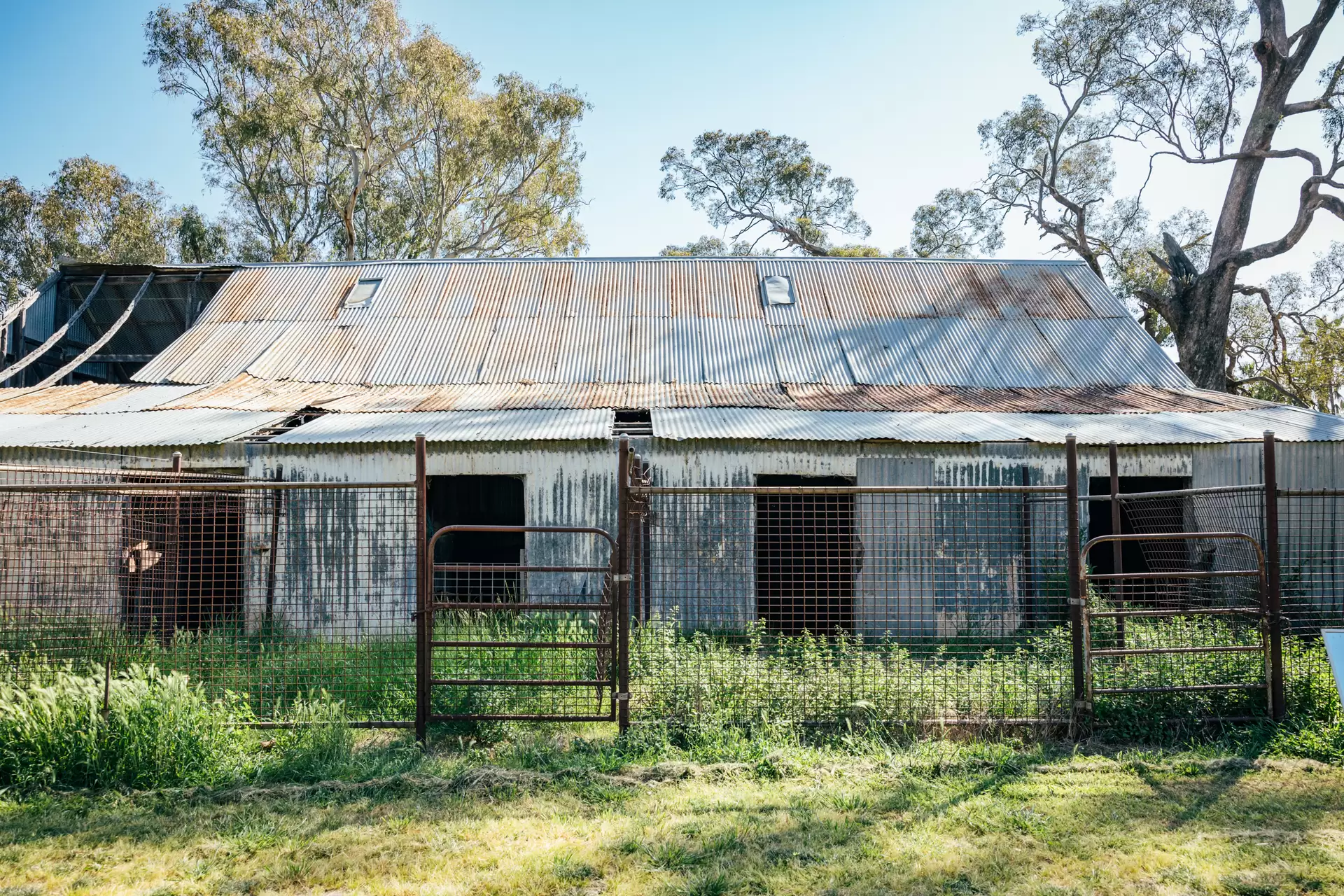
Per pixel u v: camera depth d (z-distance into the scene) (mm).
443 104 37188
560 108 38938
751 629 8148
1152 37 32156
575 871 4738
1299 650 7973
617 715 7090
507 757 6668
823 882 4613
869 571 11992
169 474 8852
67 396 16109
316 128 37438
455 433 12703
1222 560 12820
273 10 35969
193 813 5609
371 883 4664
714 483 12539
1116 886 4570
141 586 9195
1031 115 35156
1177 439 12711
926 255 40000
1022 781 6098
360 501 12336
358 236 39844
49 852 5066
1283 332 31781
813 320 19766
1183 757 6648
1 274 36656
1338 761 6469
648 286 21172
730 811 5594
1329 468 12922
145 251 37875
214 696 7516
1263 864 4789
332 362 18094
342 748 6648
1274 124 28906
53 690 6344
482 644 7059
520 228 41375
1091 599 9297
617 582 7062
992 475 12617
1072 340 19016
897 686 7395
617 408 14641
